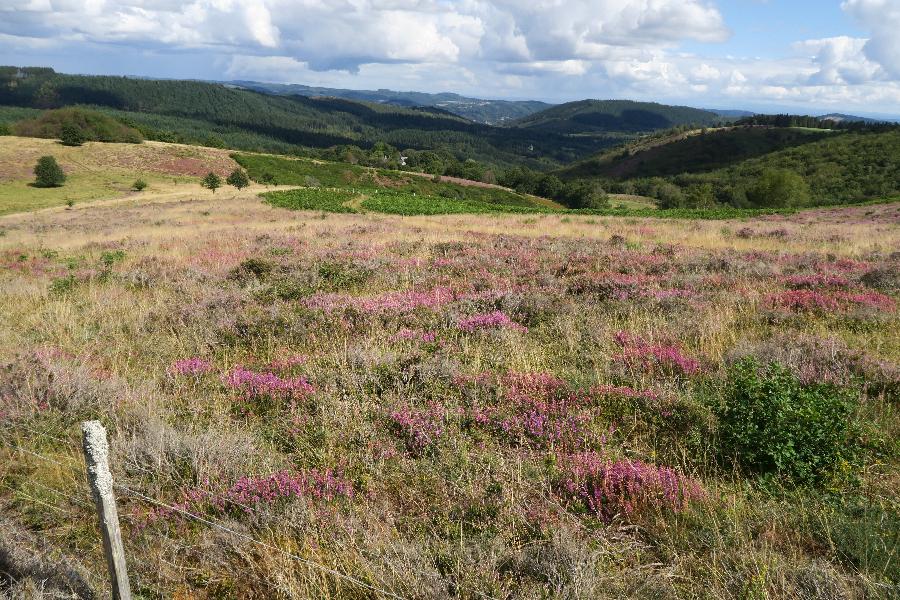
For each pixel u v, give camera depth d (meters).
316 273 11.57
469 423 5.02
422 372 5.91
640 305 9.03
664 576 3.03
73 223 35.88
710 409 4.96
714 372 5.99
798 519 3.51
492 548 3.15
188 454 4.31
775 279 11.31
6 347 6.91
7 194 73.12
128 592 2.65
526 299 9.18
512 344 6.98
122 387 5.57
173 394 5.68
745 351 6.28
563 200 128.25
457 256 14.80
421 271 12.27
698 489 3.78
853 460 4.08
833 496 3.74
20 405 5.02
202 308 8.83
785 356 6.11
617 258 14.20
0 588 3.03
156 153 107.94
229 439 4.48
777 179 86.12
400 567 3.04
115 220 36.19
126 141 117.69
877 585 2.81
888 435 4.56
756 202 92.12
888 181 111.00
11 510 3.76
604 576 2.98
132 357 6.91
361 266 12.42
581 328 7.76
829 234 21.94
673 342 7.12
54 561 3.24
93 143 109.12
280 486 3.82
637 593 2.89
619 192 170.50
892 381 5.52
